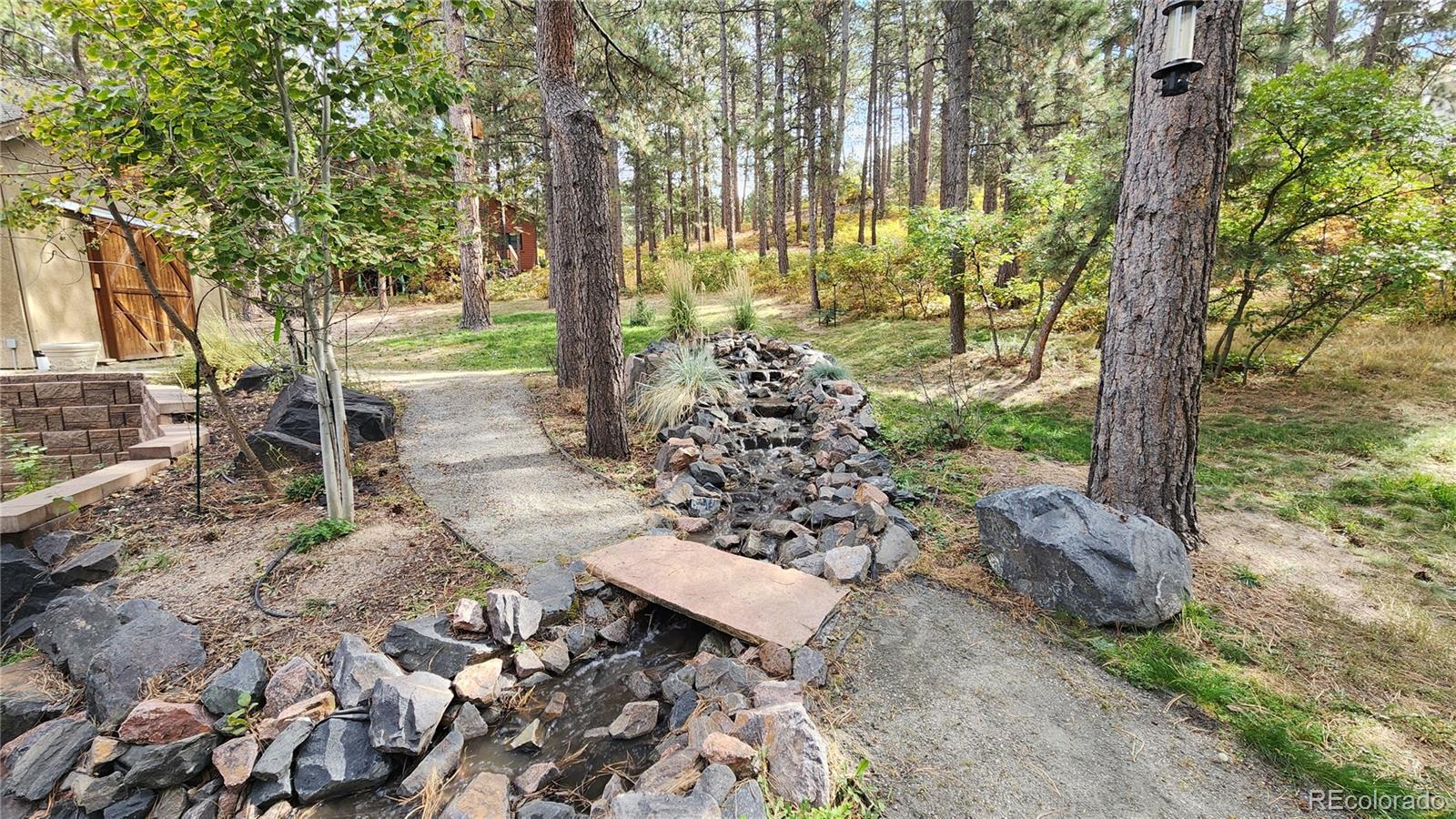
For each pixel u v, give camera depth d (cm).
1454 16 1430
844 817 164
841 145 1423
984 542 297
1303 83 546
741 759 175
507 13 1052
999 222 784
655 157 1719
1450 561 296
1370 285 583
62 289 684
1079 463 440
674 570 297
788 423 545
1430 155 521
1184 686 214
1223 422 528
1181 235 278
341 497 345
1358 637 238
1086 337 910
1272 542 319
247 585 285
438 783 200
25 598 264
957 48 859
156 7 246
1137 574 246
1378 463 422
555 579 296
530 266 2194
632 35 1034
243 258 271
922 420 541
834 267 1241
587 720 229
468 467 454
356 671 227
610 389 471
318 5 263
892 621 262
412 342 979
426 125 322
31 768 192
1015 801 173
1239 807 170
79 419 411
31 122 272
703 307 1301
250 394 605
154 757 196
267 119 282
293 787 196
